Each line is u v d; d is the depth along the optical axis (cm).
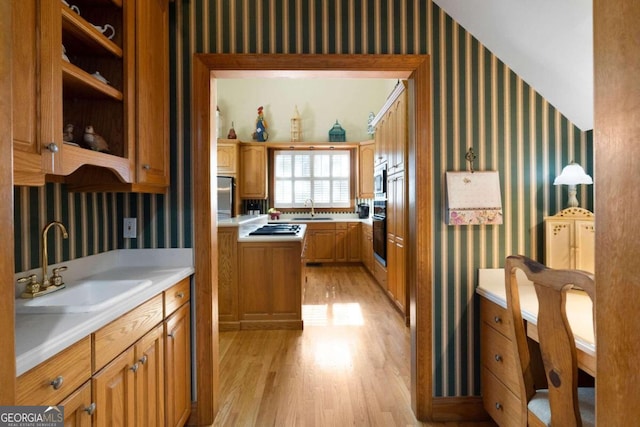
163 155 182
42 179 102
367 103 680
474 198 195
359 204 677
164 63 183
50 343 89
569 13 152
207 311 192
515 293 132
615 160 60
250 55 189
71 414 98
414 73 195
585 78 176
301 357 271
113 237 193
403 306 342
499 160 199
